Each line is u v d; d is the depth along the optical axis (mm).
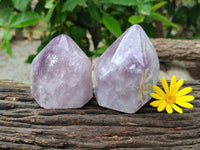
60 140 233
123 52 240
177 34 625
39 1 397
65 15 376
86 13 432
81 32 386
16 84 302
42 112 250
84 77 249
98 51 385
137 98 243
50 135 237
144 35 253
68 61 243
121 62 237
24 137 236
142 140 236
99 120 246
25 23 364
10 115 251
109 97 250
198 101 273
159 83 299
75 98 251
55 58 243
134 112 255
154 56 253
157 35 522
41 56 250
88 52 386
